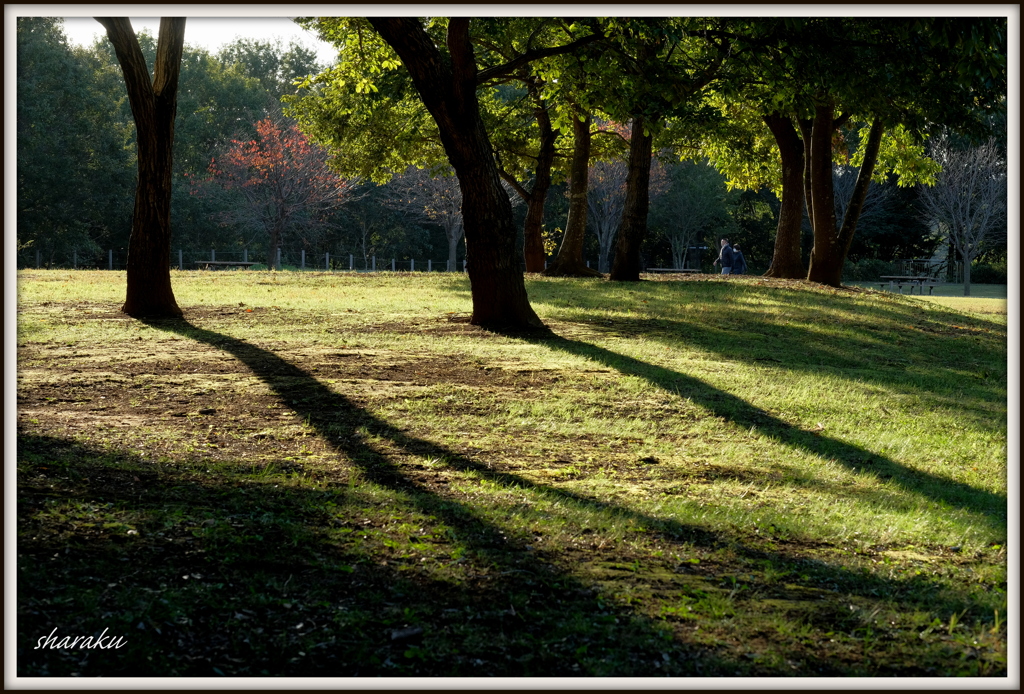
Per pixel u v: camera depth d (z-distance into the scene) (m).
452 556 5.02
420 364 11.11
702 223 54.84
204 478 6.15
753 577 5.07
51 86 42.06
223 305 16.20
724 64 18.86
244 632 3.94
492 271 13.90
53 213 43.19
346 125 26.88
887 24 16.97
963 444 8.97
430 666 3.80
